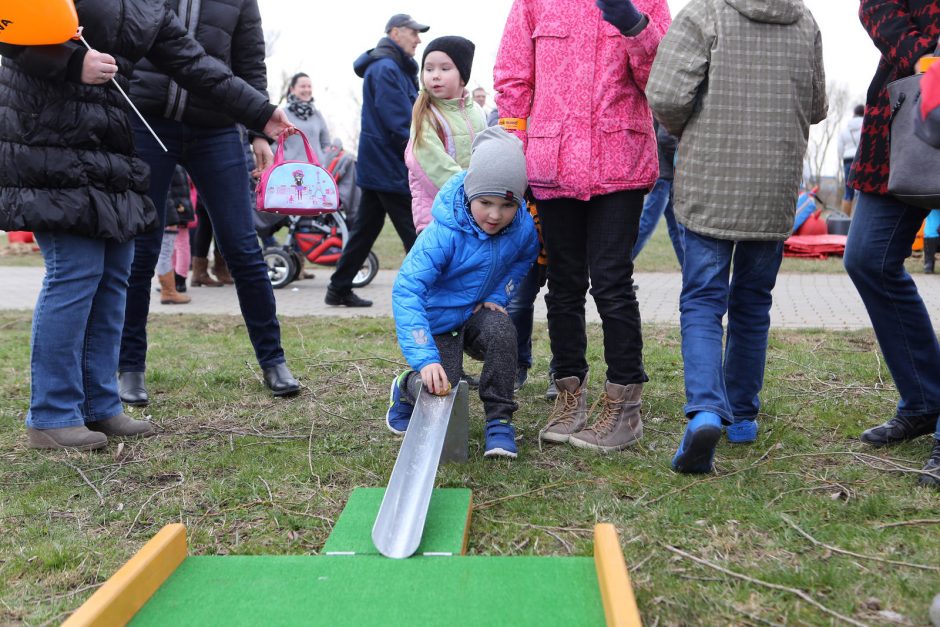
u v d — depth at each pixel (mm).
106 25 3311
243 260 4184
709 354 2996
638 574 2287
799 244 11820
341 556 2346
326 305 7598
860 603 2119
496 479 3039
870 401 3986
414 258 3166
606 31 3289
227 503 2883
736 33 2996
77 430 3467
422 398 3113
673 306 7418
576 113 3297
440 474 3076
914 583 2193
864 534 2494
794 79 3035
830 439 3457
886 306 3217
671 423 3744
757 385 3406
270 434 3672
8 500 2945
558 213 3420
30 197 3174
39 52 3092
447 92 4098
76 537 2619
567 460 3260
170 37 3586
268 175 4199
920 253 11547
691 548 2441
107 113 3324
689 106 3012
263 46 4250
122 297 3641
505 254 3316
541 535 2566
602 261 3359
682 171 3098
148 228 3572
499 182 3072
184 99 3879
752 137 3016
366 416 3938
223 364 5012
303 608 2055
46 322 3371
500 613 2010
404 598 2094
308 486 3025
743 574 2271
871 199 3109
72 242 3334
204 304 7812
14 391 4480
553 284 3523
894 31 2789
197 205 8945
